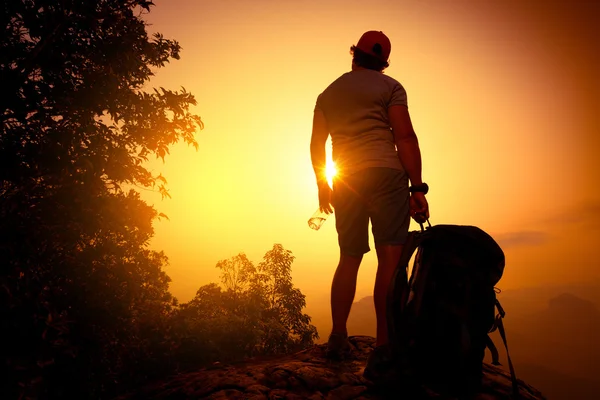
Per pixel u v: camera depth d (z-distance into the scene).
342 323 2.02
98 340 8.31
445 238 1.54
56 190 8.04
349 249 2.05
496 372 1.78
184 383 1.89
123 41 9.09
